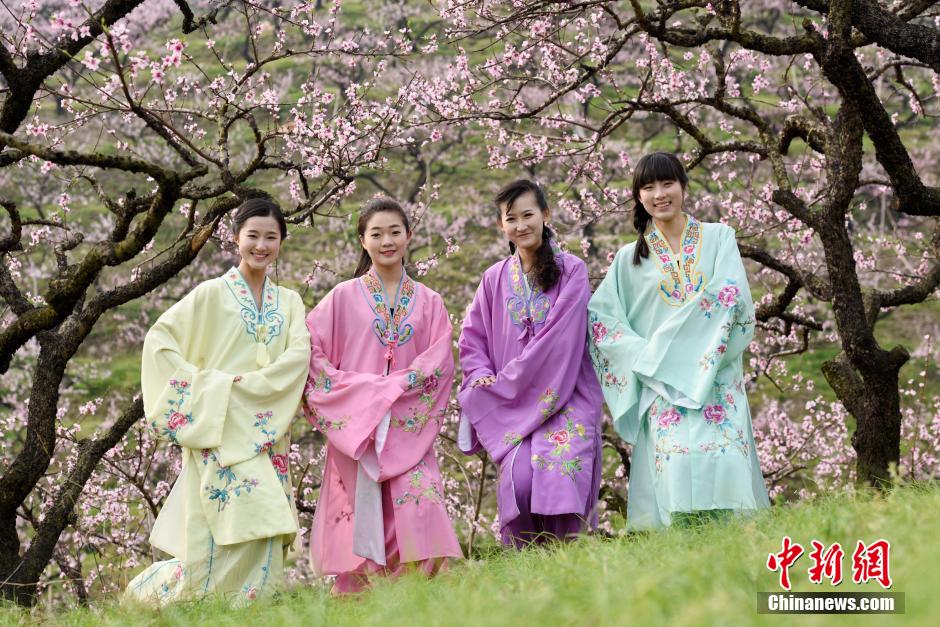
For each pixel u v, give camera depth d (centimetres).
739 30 634
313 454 1373
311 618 322
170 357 526
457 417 1024
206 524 515
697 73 1091
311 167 800
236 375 527
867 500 419
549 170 1917
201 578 507
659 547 371
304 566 1049
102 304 658
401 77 2016
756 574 272
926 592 202
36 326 627
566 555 360
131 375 1778
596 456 571
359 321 570
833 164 695
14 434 1462
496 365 584
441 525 547
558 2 705
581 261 586
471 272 1939
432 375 564
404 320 573
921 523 299
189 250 643
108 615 417
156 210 564
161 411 518
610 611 228
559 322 564
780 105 915
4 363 652
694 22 698
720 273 545
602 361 562
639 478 547
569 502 539
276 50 812
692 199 1480
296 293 569
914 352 1803
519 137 972
